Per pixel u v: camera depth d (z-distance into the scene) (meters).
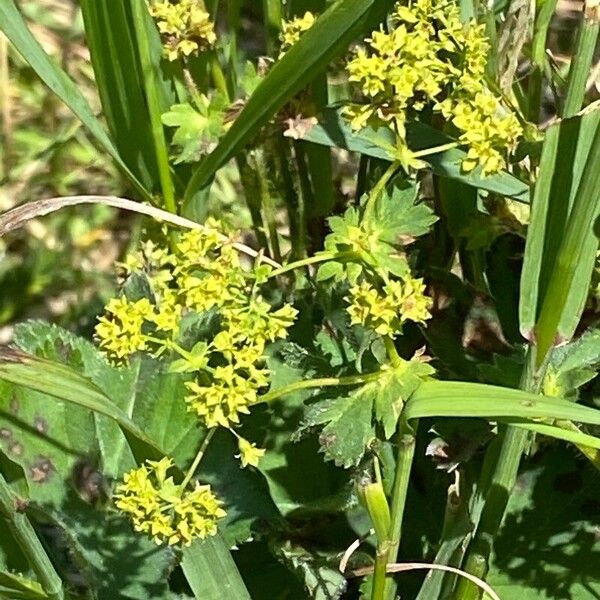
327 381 0.25
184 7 0.30
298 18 0.32
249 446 0.25
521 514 0.32
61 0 0.53
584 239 0.23
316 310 0.33
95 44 0.30
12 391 0.32
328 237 0.25
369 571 0.30
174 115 0.31
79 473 0.32
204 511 0.25
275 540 0.32
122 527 0.31
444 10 0.28
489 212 0.33
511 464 0.26
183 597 0.32
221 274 0.25
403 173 0.28
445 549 0.27
